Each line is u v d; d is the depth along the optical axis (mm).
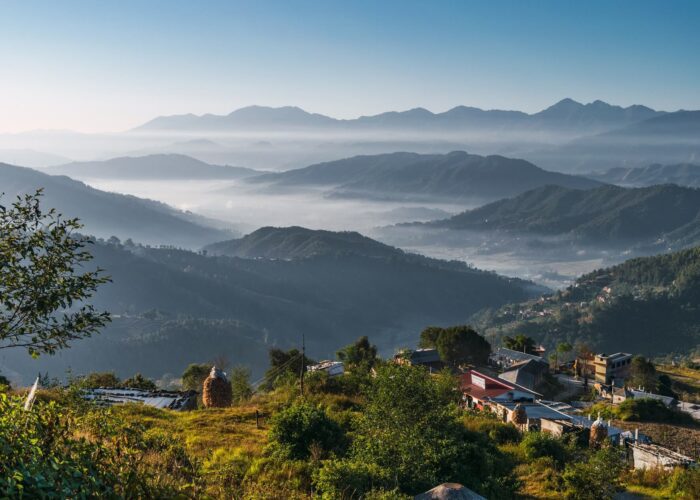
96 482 9812
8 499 8164
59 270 10805
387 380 25016
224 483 16516
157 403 42156
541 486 25672
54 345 10914
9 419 9789
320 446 23844
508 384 67438
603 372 95500
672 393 87062
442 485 16281
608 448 26766
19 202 10703
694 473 25031
